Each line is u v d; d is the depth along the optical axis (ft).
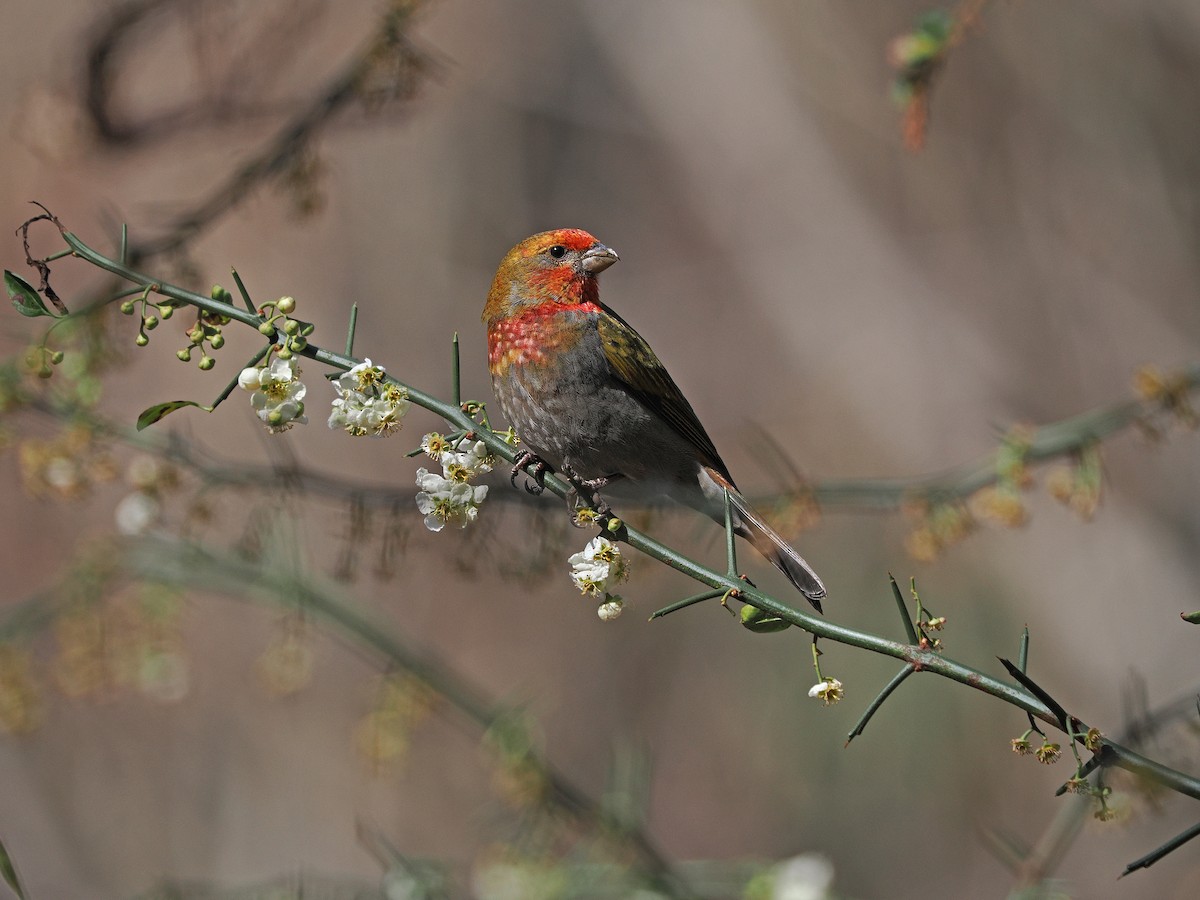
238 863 44.52
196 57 34.88
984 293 52.95
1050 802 46.01
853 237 55.62
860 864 46.65
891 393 53.88
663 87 57.82
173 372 49.73
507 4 58.95
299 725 46.55
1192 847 43.19
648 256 59.26
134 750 45.42
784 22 56.18
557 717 51.42
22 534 45.32
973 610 47.47
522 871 26.37
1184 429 27.07
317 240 54.95
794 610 15.57
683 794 49.62
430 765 46.24
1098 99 50.06
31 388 25.29
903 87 27.37
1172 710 20.68
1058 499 27.02
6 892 23.85
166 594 28.76
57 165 34.65
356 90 28.78
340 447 51.93
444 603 51.75
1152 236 49.49
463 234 57.77
